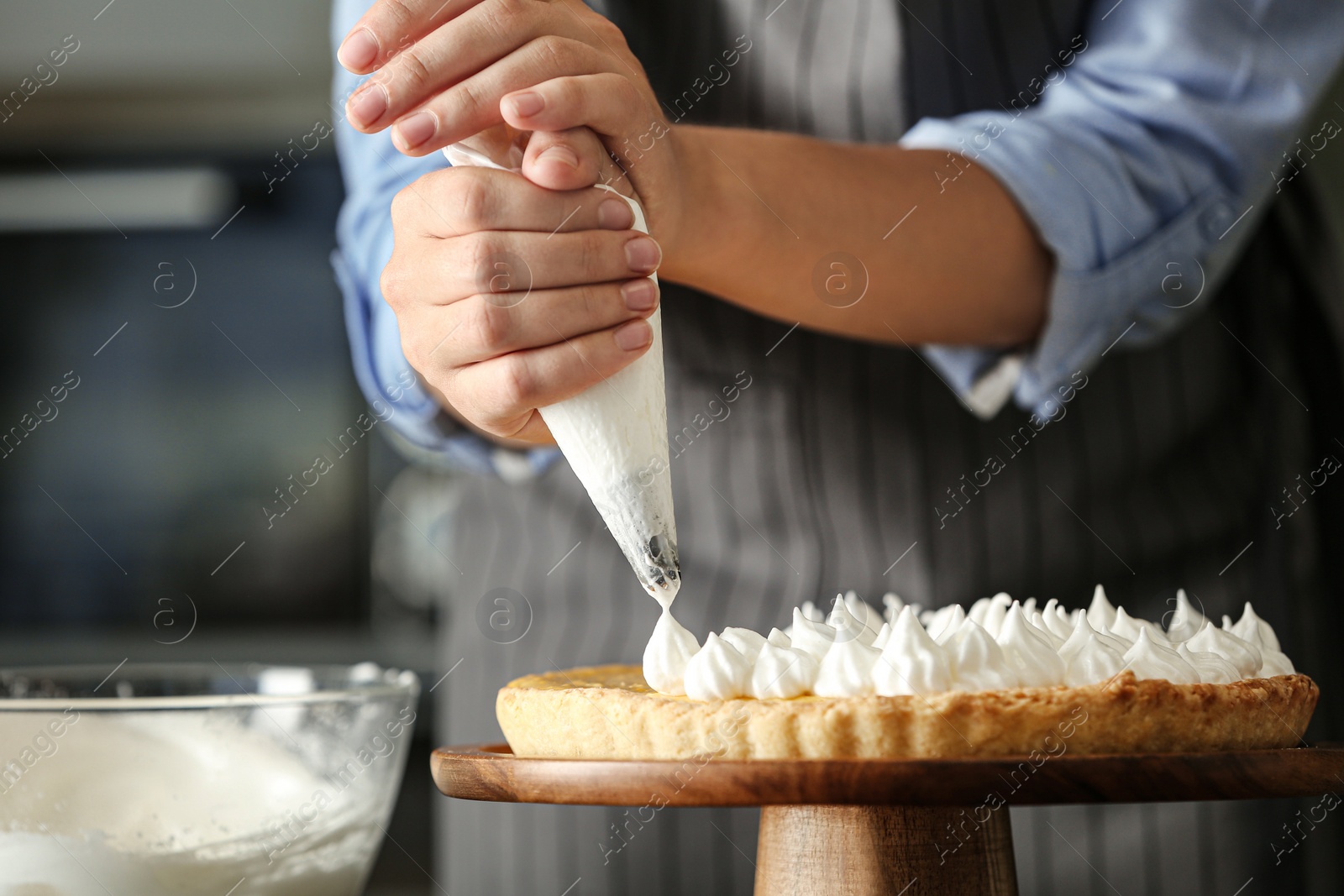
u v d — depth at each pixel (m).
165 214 2.88
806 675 0.81
